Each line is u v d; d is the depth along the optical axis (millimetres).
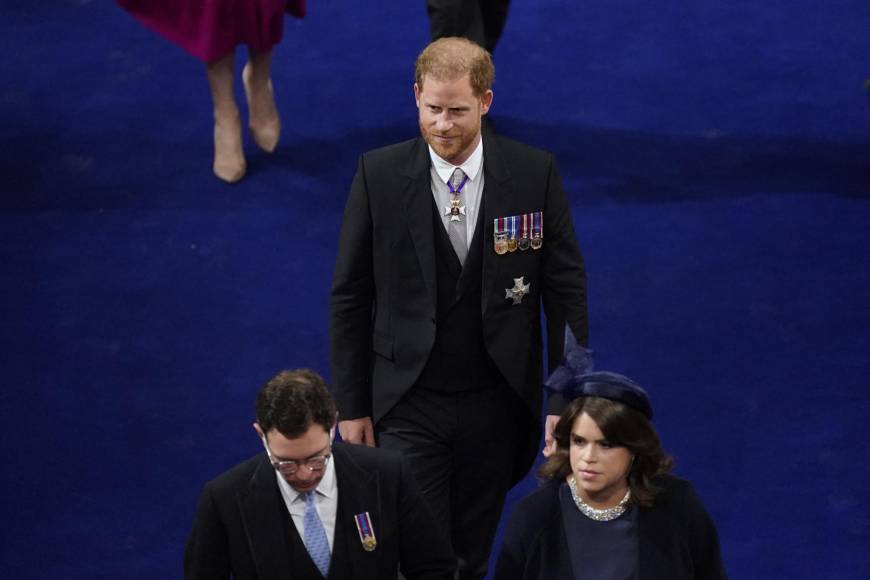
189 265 22359
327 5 29625
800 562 17203
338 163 24688
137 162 24641
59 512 18062
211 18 22703
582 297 14781
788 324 21219
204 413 19734
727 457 18797
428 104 13672
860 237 23016
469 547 15578
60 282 22000
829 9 29609
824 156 25031
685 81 27188
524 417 15188
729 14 29422
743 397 19828
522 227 14461
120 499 18297
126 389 20078
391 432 15031
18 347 20750
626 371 20297
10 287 21875
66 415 19625
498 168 14406
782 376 20234
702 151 25141
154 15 23000
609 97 26703
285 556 11516
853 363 20484
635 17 29359
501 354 14586
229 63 23516
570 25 29062
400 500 11852
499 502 15508
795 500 18141
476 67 13570
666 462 11781
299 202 23734
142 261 22438
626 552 11719
